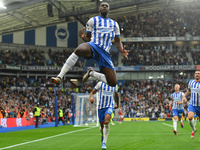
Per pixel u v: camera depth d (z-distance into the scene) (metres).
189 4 46.12
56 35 44.47
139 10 46.78
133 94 38.22
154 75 42.53
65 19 39.75
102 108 6.43
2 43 41.81
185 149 5.82
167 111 34.00
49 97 36.81
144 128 15.74
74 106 24.58
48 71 42.19
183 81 39.91
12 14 34.03
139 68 41.41
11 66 37.84
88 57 3.33
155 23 45.81
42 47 44.31
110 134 10.99
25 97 35.53
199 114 7.61
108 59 3.43
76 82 44.22
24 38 43.16
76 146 6.87
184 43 44.84
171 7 46.91
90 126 19.53
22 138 9.87
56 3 33.03
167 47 45.22
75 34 44.78
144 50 45.06
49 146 6.96
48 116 28.84
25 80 40.56
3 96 31.78
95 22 3.46
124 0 34.75
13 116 23.80
